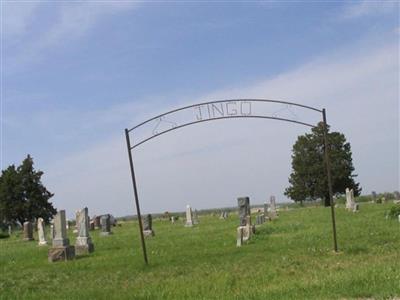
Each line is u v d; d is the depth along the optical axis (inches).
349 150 3395.7
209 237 1133.7
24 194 3410.4
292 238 928.9
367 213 1565.0
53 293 559.2
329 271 539.5
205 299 456.4
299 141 3457.2
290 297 431.5
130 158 703.7
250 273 574.2
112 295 512.7
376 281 454.3
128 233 1640.0
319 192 3373.5
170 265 695.7
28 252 1130.0
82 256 952.3
